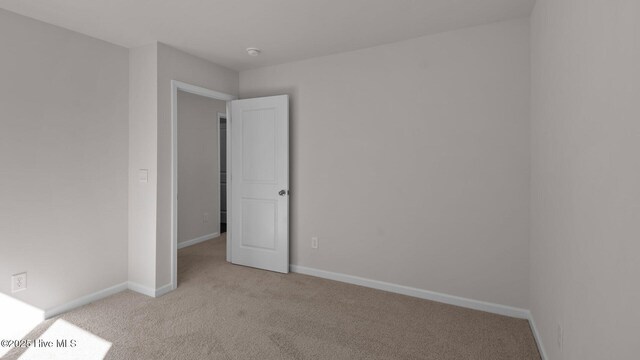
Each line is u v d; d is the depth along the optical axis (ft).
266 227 11.95
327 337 7.44
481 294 8.82
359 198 10.48
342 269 10.87
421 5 7.54
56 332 7.61
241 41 9.64
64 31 8.59
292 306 9.02
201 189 16.55
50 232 8.36
